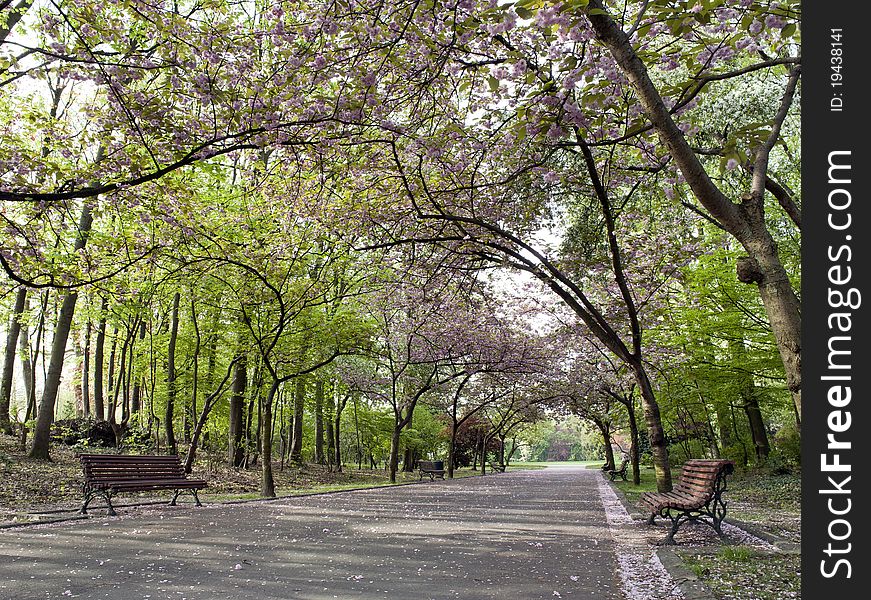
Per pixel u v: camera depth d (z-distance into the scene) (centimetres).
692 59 720
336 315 1788
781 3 575
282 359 1800
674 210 1266
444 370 2978
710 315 1659
